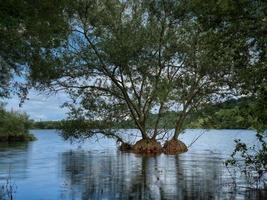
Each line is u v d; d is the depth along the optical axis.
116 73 46.06
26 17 17.14
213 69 41.34
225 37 16.53
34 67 21.44
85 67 45.47
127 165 30.81
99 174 24.83
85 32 43.44
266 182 19.97
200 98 46.59
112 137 50.78
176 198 16.41
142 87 48.25
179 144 47.91
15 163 32.28
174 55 44.22
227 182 20.47
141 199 16.23
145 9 43.78
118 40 43.19
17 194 17.64
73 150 50.97
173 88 46.53
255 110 17.77
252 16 15.64
